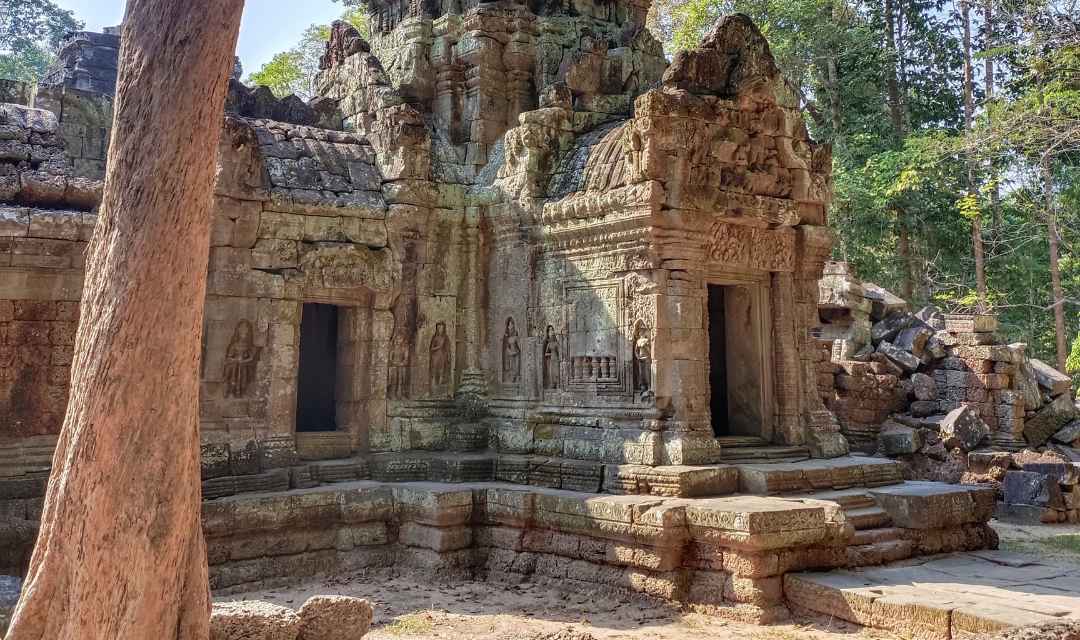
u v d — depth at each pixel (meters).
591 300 12.55
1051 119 20.91
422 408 13.86
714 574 9.73
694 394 11.68
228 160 12.37
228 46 5.18
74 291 11.07
